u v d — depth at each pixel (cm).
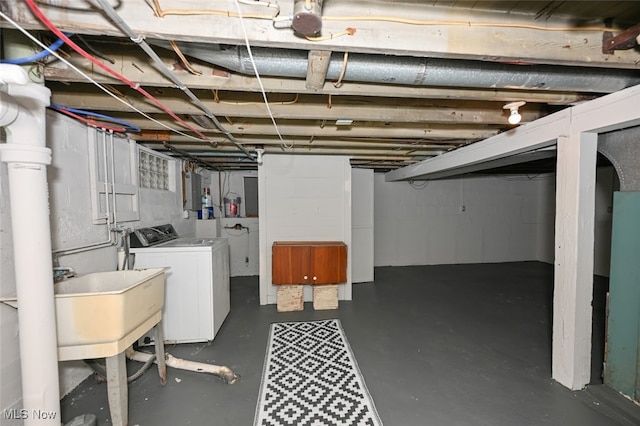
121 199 257
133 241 264
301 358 244
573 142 192
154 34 108
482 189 627
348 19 114
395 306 370
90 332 152
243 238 514
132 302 165
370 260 486
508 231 639
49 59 136
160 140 278
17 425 154
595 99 177
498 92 175
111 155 240
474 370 227
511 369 228
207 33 109
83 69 143
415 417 176
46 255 137
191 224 416
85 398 192
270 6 108
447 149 337
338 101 202
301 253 351
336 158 386
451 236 622
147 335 261
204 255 268
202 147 315
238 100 194
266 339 279
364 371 225
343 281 357
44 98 133
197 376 218
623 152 186
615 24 131
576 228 193
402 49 119
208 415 179
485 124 241
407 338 281
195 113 191
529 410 182
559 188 203
